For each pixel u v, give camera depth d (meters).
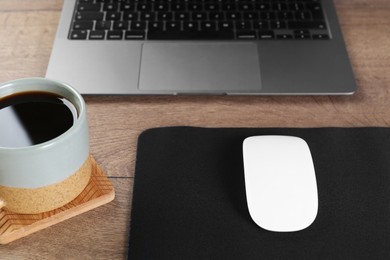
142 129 0.68
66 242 0.56
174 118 0.69
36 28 0.81
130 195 0.61
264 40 0.78
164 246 0.55
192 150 0.65
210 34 0.79
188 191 0.60
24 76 0.73
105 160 0.64
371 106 0.72
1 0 0.87
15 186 0.51
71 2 0.82
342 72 0.74
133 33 0.78
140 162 0.63
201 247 0.55
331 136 0.67
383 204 0.59
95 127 0.68
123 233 0.57
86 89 0.71
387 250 0.55
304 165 0.59
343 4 0.87
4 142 0.50
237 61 0.75
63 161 0.51
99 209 0.59
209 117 0.70
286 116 0.70
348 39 0.81
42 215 0.56
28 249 0.56
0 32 0.80
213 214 0.58
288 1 0.83
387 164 0.64
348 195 0.60
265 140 0.62
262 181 0.58
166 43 0.77
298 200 0.56
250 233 0.56
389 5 0.87
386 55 0.79
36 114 0.53
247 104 0.71
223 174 0.62
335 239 0.56
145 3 0.82
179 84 0.72
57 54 0.75
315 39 0.79
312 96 0.73
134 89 0.71
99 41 0.77
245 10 0.82
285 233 0.56
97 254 0.56
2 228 0.55
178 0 0.83
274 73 0.74
